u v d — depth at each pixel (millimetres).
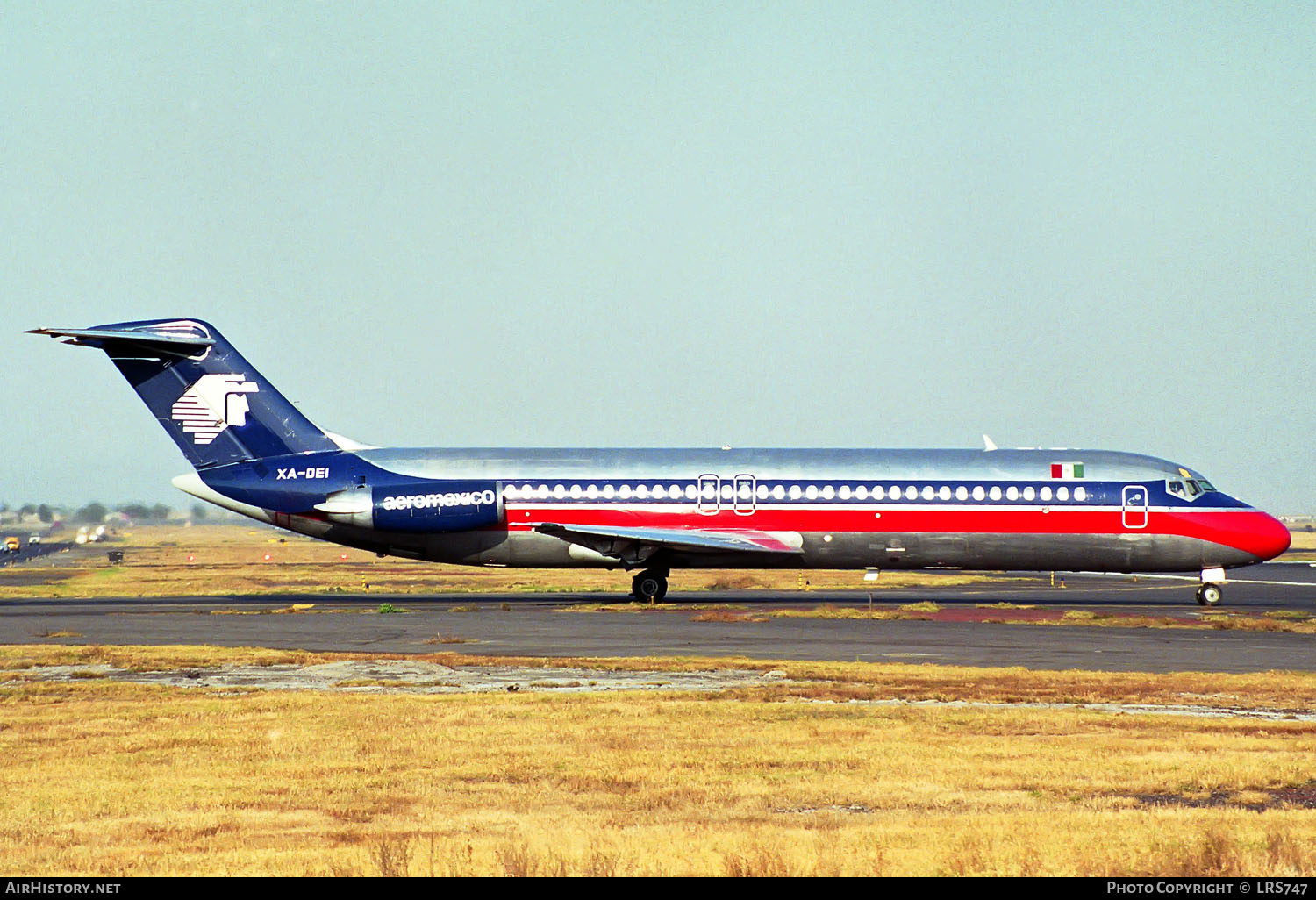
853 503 171125
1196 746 66438
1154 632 131750
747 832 48594
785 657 107375
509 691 87375
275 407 172875
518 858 44062
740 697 83688
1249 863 43219
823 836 47531
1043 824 49500
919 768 61062
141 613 153500
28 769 61781
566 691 87312
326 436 174250
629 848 45812
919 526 171375
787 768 61406
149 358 171250
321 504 170125
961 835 47406
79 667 101250
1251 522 172000
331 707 79188
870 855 44719
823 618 146000
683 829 49219
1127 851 45156
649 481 172000
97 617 147875
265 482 171000
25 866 44906
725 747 66375
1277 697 84875
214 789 57531
